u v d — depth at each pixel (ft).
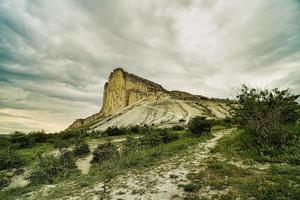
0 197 45.68
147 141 90.17
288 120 52.95
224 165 37.22
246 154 43.16
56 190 41.16
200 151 56.65
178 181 32.83
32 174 61.87
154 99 533.55
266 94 50.47
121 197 29.30
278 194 22.54
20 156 90.38
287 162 34.53
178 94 651.66
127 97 634.84
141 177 38.09
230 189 26.16
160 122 346.13
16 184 64.08
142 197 28.35
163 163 47.03
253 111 48.57
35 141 157.89
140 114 404.77
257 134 48.60
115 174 42.65
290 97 49.98
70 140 136.67
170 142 90.94
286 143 41.91
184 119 349.20
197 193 26.94
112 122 393.50
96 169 57.26
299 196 21.52
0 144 134.10
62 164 75.77
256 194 23.50
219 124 176.14
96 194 32.04
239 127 53.36
